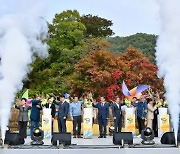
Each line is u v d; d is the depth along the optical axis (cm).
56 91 3641
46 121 1867
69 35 4019
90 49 3900
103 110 1948
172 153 1231
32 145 1330
